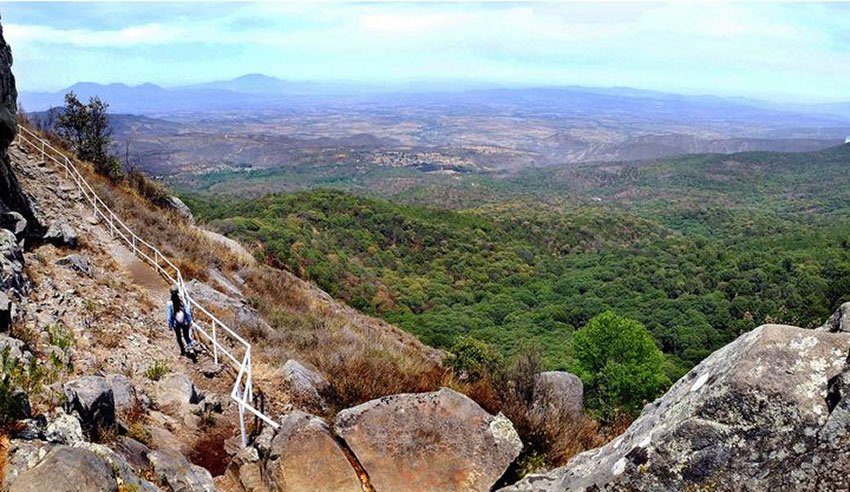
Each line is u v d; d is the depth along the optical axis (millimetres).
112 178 22203
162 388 8117
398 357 12422
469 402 5488
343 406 9055
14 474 3654
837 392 2859
